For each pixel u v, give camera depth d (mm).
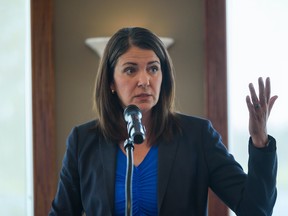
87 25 10023
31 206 10031
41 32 9914
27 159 10094
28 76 10148
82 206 6027
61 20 10039
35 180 9891
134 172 5516
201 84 9961
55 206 5953
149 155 5633
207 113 9828
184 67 9984
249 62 9930
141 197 5430
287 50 9852
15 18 10156
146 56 5379
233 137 9914
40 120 9914
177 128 5742
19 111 10125
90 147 5871
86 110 10000
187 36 9969
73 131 6082
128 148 4555
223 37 9836
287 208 9586
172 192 5395
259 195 5039
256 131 4969
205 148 5645
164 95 5773
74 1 10039
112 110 5848
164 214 5336
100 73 5879
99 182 5582
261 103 4945
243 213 5184
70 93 10008
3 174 10055
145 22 9992
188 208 5422
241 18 9977
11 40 10133
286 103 9766
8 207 10039
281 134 9719
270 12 9922
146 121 5742
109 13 10008
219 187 5504
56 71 10031
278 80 9852
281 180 9648
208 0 9875
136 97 5336
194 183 5527
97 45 9586
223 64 9820
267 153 4977
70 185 5918
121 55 5461
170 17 9984
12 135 10102
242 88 9938
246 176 5395
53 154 9930
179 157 5551
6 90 10125
